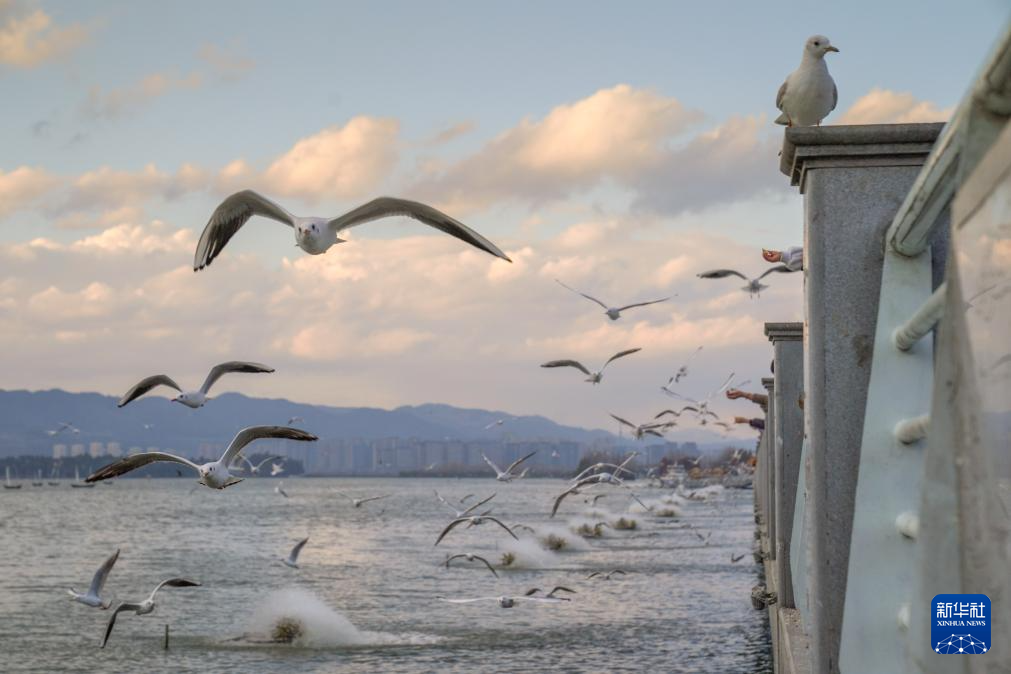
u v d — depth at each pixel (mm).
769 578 20516
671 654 26172
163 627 31000
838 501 6520
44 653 27109
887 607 6289
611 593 38438
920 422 5770
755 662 24875
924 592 3500
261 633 29297
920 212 5527
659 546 60812
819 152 6633
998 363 2764
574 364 20938
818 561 6520
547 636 29125
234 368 12688
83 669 25125
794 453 15281
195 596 38875
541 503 137750
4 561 57031
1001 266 2691
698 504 110000
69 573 49844
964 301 2961
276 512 127438
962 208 2957
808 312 6695
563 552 57062
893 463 6395
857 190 6625
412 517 113375
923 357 6441
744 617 32062
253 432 12305
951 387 3100
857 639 6324
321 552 61875
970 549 3027
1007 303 2664
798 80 8492
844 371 6574
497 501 149125
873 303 6570
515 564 50031
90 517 114125
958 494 3080
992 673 2936
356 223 8453
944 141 4289
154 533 83875
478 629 30406
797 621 11672
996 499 2852
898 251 6426
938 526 3354
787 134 6637
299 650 27344
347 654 26734
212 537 78688
